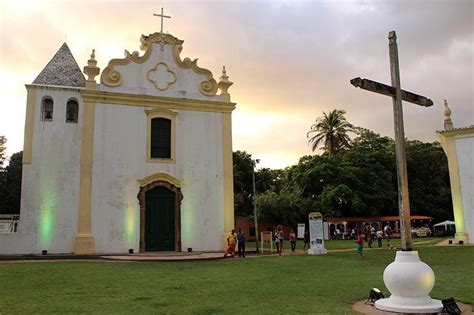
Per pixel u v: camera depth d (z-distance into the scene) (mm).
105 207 21375
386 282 8125
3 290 10156
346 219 44969
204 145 23766
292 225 45875
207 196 23281
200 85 24391
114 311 7785
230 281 11773
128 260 18078
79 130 21938
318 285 10914
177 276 12891
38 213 20672
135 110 22828
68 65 23891
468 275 12453
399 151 8742
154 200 22328
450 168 25984
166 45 24172
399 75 9156
